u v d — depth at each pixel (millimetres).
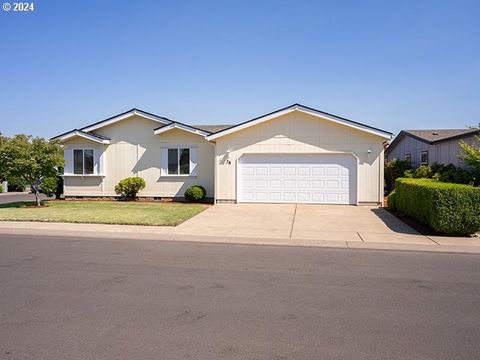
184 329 4469
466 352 3951
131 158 20250
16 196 28141
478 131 14930
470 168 15344
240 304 5301
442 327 4574
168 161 19891
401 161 23484
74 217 13414
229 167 17891
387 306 5266
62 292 5777
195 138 19578
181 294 5711
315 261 7883
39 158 16469
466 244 9594
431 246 9383
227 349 3990
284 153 17531
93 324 4598
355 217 13891
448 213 10289
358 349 4004
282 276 6727
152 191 20031
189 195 18625
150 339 4207
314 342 4156
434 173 17656
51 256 8180
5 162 16266
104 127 20391
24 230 11352
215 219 13430
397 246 9406
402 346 4078
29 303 5297
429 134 23672
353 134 17062
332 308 5176
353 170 17109
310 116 17281
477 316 4926
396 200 15234
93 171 20484
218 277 6629
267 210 15594
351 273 6957
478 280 6551
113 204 17859
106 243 9680
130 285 6141
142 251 8766
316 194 17391
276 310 5090
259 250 8961
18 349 3973
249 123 17469
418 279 6586
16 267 7238
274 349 3994
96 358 3791
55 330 4430
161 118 19703
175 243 9734
